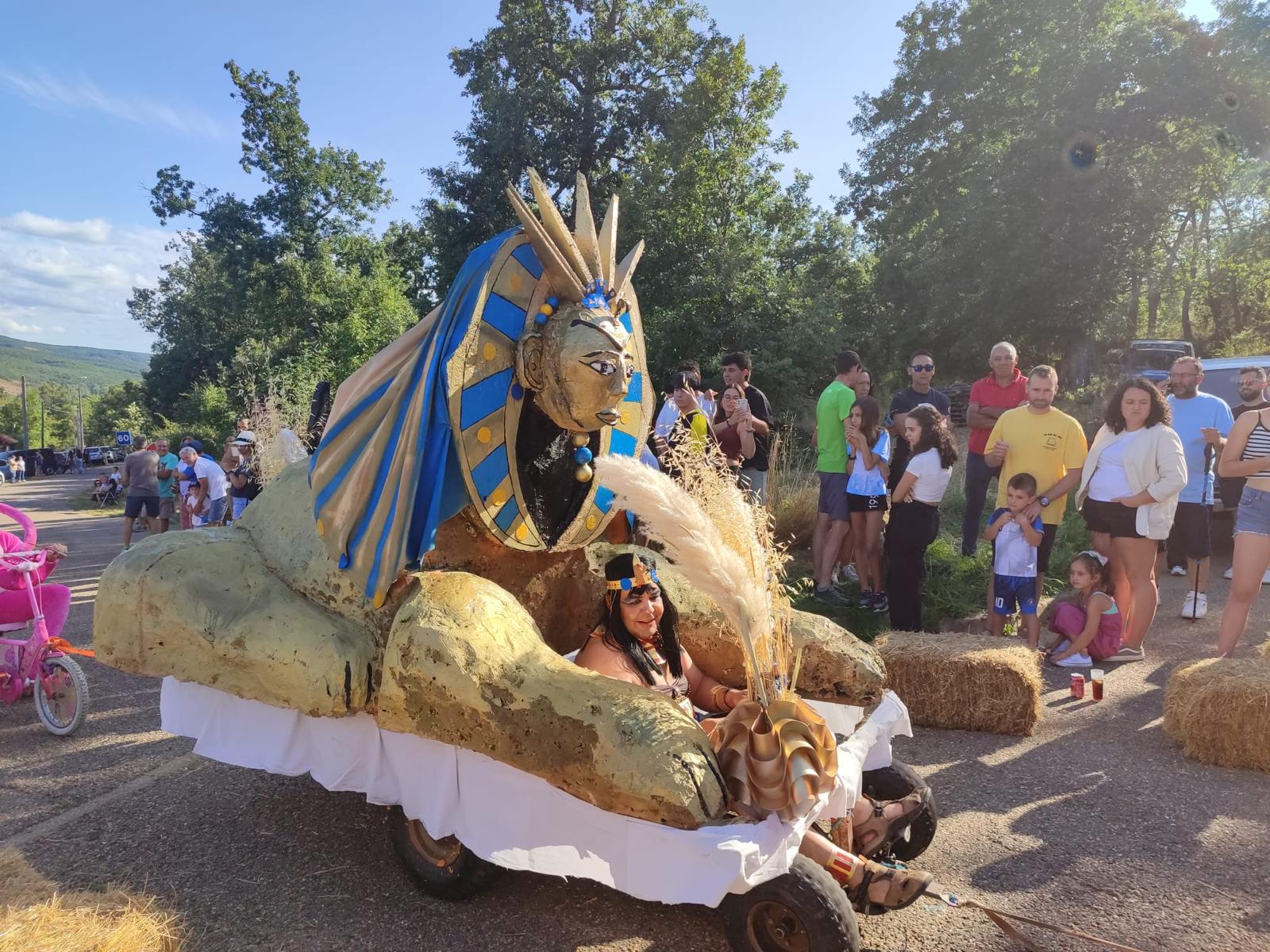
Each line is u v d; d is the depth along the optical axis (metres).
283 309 34.19
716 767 2.58
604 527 3.77
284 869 3.57
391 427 3.16
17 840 3.85
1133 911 3.27
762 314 21.47
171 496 14.61
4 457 51.50
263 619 3.23
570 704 2.67
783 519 9.21
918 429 6.12
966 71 28.47
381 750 3.22
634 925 3.17
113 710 5.61
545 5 28.19
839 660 3.59
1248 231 31.00
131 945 2.53
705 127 24.16
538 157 27.39
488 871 3.23
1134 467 6.22
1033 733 5.12
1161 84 22.50
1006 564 6.30
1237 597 5.79
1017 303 24.36
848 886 2.87
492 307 3.12
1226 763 4.59
